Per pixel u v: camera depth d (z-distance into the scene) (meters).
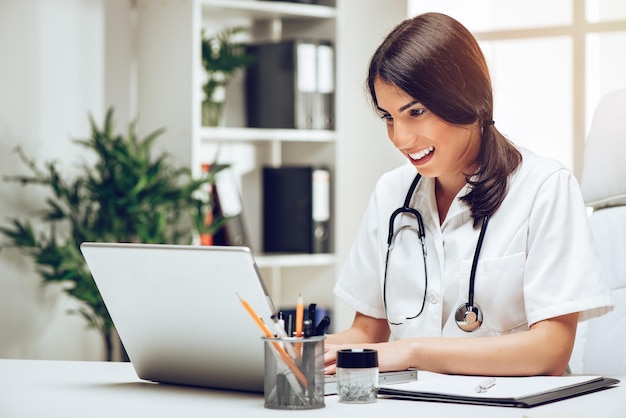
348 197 4.05
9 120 3.42
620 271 1.94
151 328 1.42
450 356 1.50
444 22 1.63
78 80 3.62
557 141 3.76
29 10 3.46
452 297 1.74
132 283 1.40
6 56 3.40
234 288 1.28
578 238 1.64
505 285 1.68
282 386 1.23
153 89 3.58
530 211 1.69
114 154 3.26
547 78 3.77
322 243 3.76
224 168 3.42
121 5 3.67
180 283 1.34
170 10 3.51
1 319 3.43
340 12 3.77
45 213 3.53
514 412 1.19
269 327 1.27
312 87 3.71
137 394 1.38
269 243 3.87
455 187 1.78
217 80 3.70
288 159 3.96
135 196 3.22
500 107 3.83
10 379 1.54
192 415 1.20
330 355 1.47
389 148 3.98
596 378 1.42
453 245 1.75
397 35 1.63
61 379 1.54
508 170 1.72
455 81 1.59
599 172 2.00
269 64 3.75
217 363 1.38
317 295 3.81
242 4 3.55
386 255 1.84
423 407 1.24
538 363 1.52
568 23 3.73
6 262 3.44
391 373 1.41
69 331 3.64
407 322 1.80
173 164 3.49
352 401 1.28
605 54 3.69
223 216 3.50
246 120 3.85
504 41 3.83
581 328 1.94
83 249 1.43
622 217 1.97
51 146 3.55
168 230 3.54
